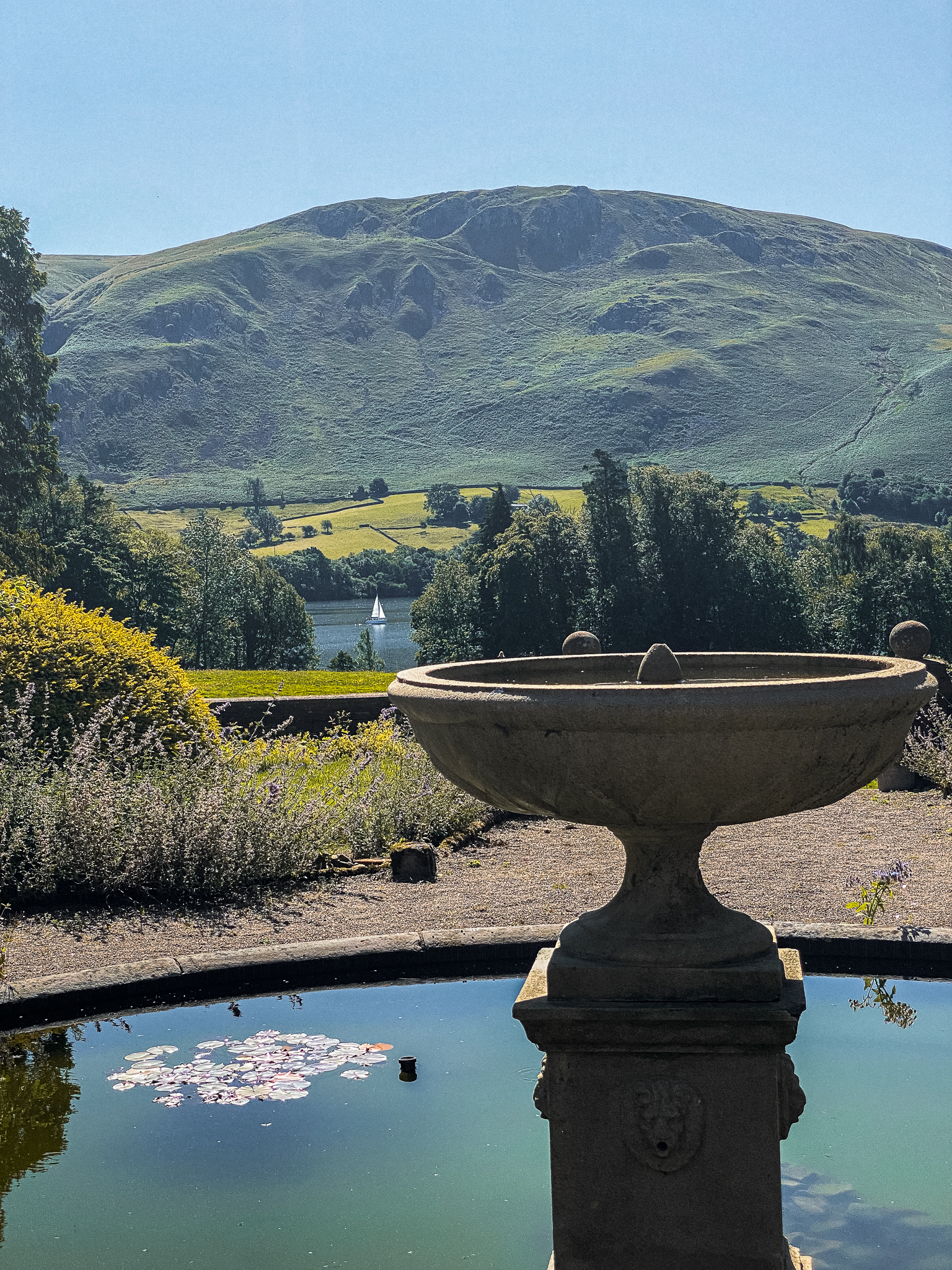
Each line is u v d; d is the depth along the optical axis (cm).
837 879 635
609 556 5341
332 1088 384
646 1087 253
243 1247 284
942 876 638
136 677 801
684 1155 253
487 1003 470
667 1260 255
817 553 6612
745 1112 251
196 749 784
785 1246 262
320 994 484
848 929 508
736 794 244
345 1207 305
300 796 726
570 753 242
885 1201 299
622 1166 256
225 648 6275
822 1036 424
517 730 246
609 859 709
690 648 5484
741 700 231
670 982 255
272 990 489
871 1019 441
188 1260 279
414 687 276
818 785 250
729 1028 247
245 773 733
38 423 3706
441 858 721
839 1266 267
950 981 488
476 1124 356
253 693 1878
